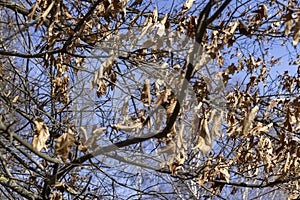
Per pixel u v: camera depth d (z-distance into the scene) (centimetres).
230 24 436
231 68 502
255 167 521
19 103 498
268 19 464
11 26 483
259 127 519
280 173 540
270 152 513
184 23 467
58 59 492
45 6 435
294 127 598
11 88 528
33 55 446
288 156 513
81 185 600
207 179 504
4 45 482
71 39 437
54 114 490
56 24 458
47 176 468
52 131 481
